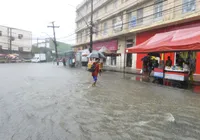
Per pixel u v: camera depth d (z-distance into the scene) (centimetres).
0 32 4497
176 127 370
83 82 1009
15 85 872
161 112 470
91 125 375
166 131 349
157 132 344
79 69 2108
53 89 778
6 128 351
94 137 319
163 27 1577
